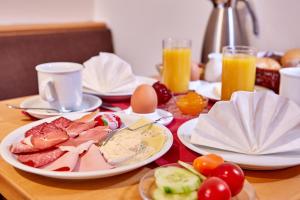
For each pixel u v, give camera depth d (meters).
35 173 0.59
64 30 1.92
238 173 0.53
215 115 0.73
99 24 2.07
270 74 1.10
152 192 0.53
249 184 0.58
